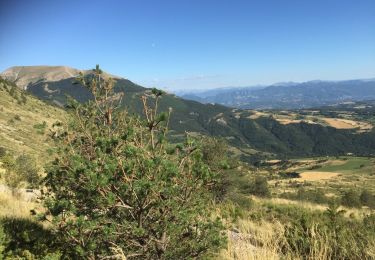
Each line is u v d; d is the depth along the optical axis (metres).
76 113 4.85
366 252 5.79
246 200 15.81
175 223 4.30
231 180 15.15
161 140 4.30
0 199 9.02
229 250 5.22
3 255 4.71
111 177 3.98
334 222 8.18
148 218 4.29
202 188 4.47
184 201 4.35
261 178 26.31
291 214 11.52
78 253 4.30
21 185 12.09
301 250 6.20
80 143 4.80
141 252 4.27
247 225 7.89
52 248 5.03
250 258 4.88
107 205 4.09
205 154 14.38
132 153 4.03
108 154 4.34
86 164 4.28
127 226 4.14
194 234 4.43
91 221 4.11
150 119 4.42
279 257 5.41
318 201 28.09
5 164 13.76
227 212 9.23
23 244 5.35
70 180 4.47
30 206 8.36
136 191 4.00
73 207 4.20
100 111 4.87
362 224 8.77
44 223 6.95
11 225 6.07
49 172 4.65
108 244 4.40
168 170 4.03
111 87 4.89
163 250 4.29
